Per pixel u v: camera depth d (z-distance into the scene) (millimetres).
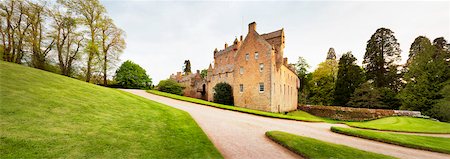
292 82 44750
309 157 7777
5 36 25469
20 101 7699
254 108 32156
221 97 36438
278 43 36062
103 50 32906
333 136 13164
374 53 47969
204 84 53469
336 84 47594
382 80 44969
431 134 16734
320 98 53938
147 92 36031
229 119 15984
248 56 34594
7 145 4777
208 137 10078
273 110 31016
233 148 8742
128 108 12961
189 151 7383
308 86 62062
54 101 9203
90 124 7953
